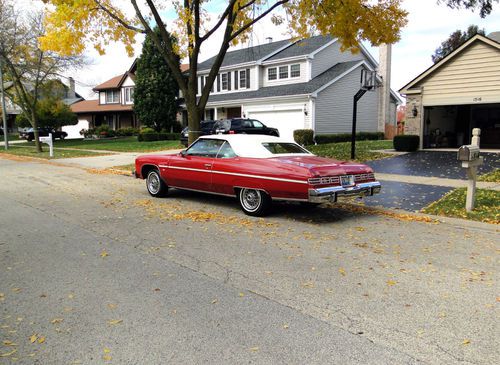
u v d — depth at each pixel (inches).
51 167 684.1
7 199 376.2
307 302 155.0
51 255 212.1
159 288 168.7
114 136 1561.3
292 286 170.6
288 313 145.9
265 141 326.0
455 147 818.8
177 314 145.2
